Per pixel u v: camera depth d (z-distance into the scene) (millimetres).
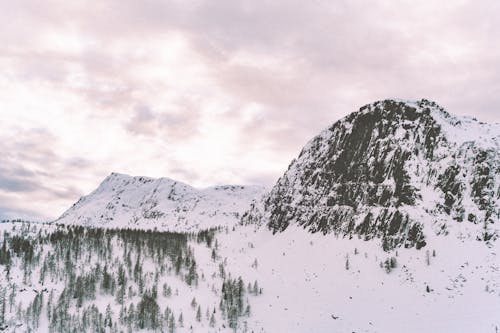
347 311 177000
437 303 161125
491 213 190500
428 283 173750
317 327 173125
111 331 182875
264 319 191625
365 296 182625
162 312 199625
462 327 143125
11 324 180250
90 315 191875
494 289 155750
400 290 177625
